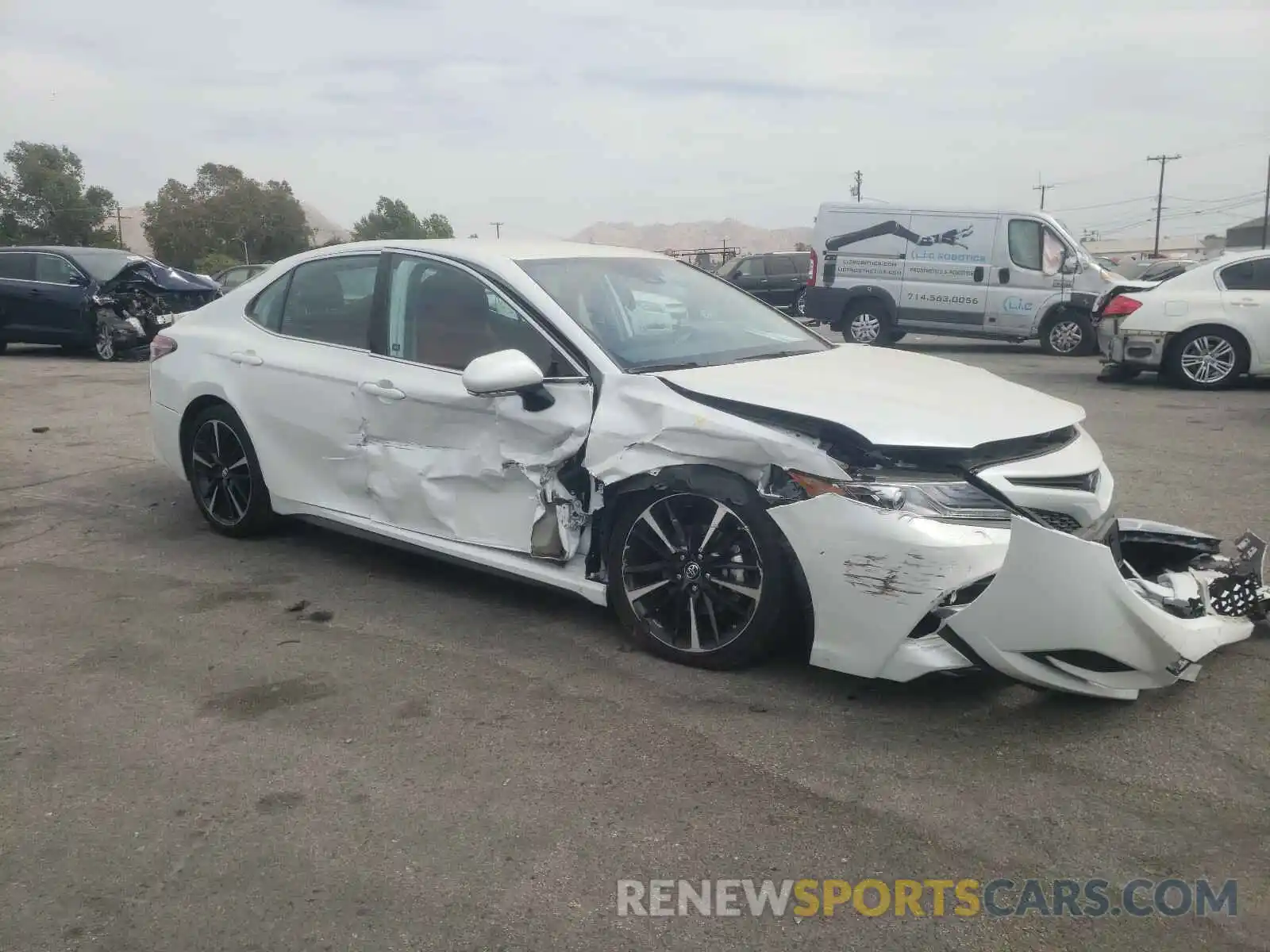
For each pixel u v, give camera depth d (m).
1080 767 3.09
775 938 2.38
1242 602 3.71
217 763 3.18
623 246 5.29
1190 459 7.35
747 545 3.58
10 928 2.43
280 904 2.51
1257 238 66.19
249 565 5.12
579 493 4.04
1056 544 3.04
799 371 3.92
